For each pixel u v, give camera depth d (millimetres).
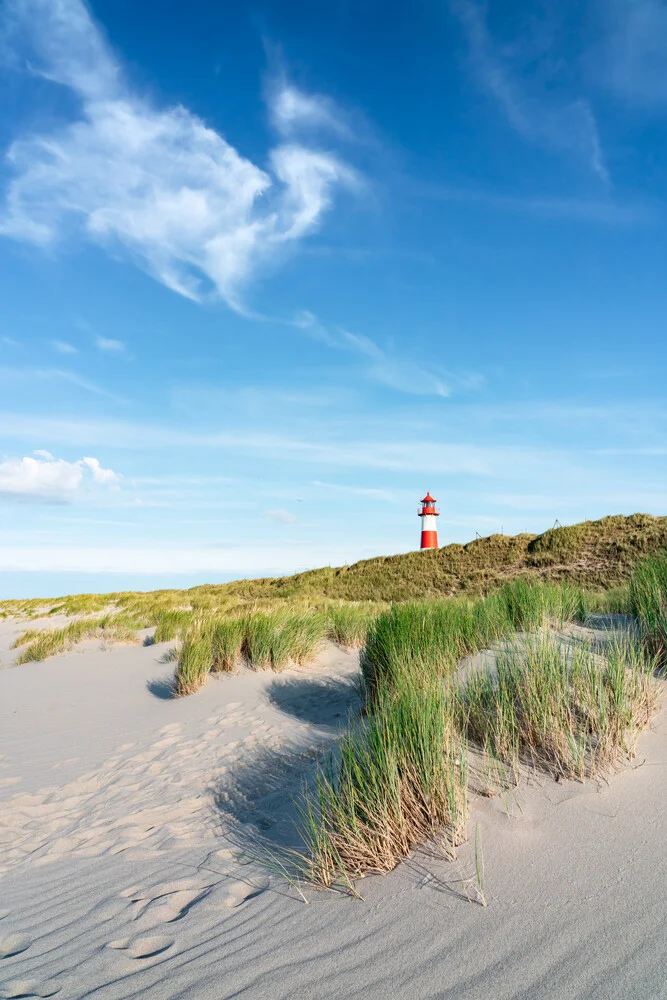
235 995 2107
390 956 2182
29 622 24344
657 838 2598
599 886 2352
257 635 9188
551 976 1922
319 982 2105
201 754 6027
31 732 7641
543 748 3521
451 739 3439
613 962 1934
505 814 2984
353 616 11281
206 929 2656
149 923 2805
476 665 5125
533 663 4031
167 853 3809
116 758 6215
